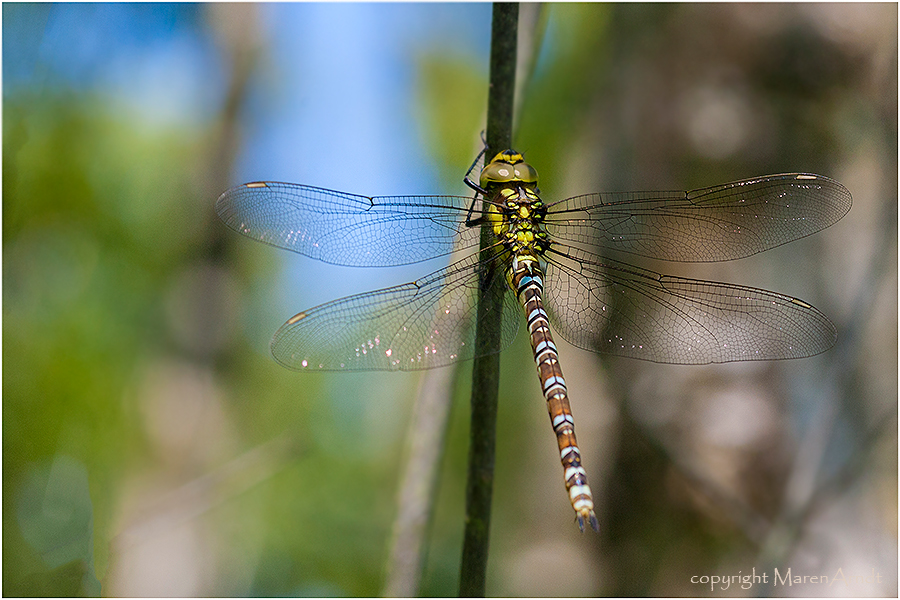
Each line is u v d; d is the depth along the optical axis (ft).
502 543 2.27
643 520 2.13
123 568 2.24
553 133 2.22
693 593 2.10
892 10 2.06
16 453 2.28
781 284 2.07
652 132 2.10
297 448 2.15
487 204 2.01
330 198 2.00
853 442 2.04
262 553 2.31
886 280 2.05
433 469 1.98
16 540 2.15
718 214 2.02
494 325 1.98
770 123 2.08
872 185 2.06
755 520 2.04
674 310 2.01
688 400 2.08
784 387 2.07
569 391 2.16
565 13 2.20
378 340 1.98
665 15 2.10
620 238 2.03
